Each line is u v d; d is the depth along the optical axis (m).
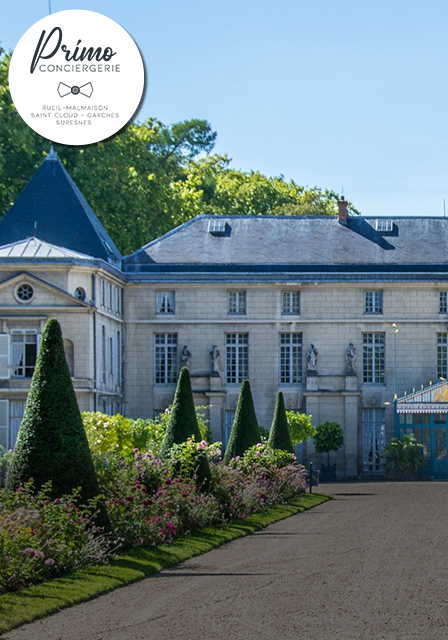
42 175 67.56
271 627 16.83
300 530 31.86
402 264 67.44
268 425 67.06
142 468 30.69
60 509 22.80
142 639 16.14
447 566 23.28
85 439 24.75
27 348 59.09
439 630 16.53
